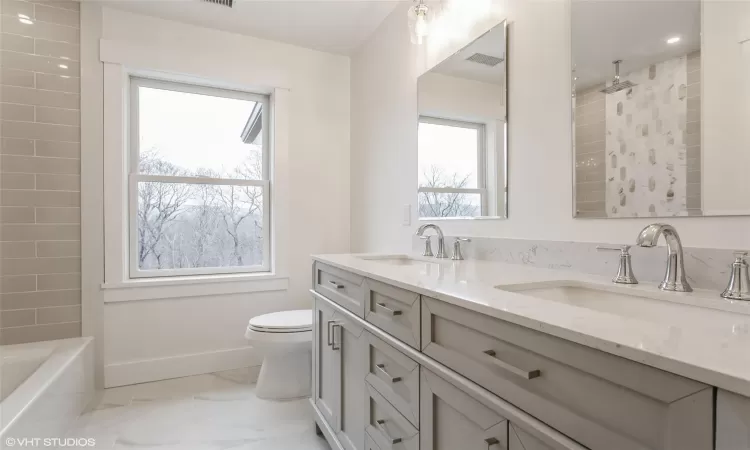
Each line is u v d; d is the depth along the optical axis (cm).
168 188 270
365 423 133
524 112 152
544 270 134
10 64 219
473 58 178
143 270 261
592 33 126
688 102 101
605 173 122
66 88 231
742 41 90
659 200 107
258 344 217
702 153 98
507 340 73
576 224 132
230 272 285
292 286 294
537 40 146
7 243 218
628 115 115
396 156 244
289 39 285
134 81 262
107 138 241
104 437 183
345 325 151
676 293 91
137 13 248
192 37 262
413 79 226
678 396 46
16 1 220
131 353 246
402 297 111
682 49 102
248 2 238
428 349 98
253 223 295
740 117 91
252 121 298
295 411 210
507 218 160
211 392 234
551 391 64
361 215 292
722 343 52
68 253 232
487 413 78
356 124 302
